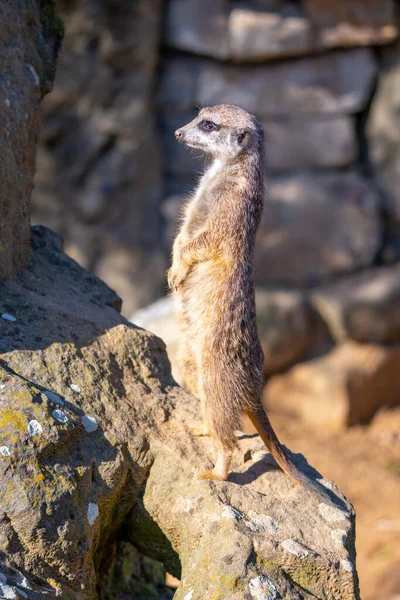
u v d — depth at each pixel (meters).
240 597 12.05
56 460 12.53
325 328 40.72
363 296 40.09
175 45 40.75
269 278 42.09
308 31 40.38
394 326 39.84
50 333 14.27
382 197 43.31
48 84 16.92
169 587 18.19
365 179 43.19
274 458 14.60
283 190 41.50
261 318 39.31
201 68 41.47
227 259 14.98
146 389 14.91
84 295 16.30
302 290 41.94
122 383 14.61
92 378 14.09
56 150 39.09
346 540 13.48
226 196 15.49
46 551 11.86
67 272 16.80
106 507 13.23
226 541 12.69
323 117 42.09
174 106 41.88
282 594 12.34
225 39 40.44
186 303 15.47
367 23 40.97
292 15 40.50
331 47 41.19
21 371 13.36
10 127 15.18
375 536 29.31
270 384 39.84
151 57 39.94
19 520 11.75
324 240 42.16
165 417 14.61
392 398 40.25
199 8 40.16
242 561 12.39
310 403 39.00
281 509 13.66
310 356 40.38
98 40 38.50
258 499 13.72
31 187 16.42
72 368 13.96
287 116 41.88
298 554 12.75
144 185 40.97
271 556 12.66
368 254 42.72
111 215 40.47
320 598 12.77
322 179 42.19
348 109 42.28
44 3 16.84
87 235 40.28
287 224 41.56
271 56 40.75
